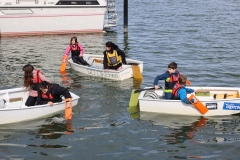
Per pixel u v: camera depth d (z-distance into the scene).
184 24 29.38
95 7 25.31
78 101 11.47
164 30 26.69
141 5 43.72
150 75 14.62
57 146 8.63
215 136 9.08
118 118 10.19
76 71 15.27
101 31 25.95
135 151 8.39
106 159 8.06
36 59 17.73
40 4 24.23
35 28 24.64
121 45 21.42
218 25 28.81
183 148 8.49
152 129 9.50
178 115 10.34
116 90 12.64
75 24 25.33
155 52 19.28
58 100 10.43
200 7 42.16
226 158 8.03
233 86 13.12
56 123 9.86
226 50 19.59
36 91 10.33
